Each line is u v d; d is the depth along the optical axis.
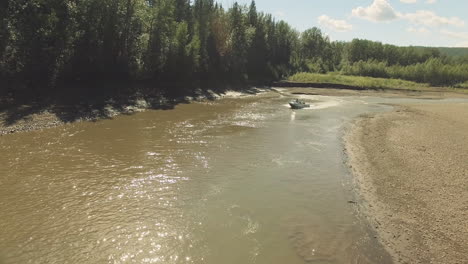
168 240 14.52
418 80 110.38
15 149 24.95
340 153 27.19
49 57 38.38
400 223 16.11
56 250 13.62
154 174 21.58
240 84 73.50
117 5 46.16
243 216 16.70
